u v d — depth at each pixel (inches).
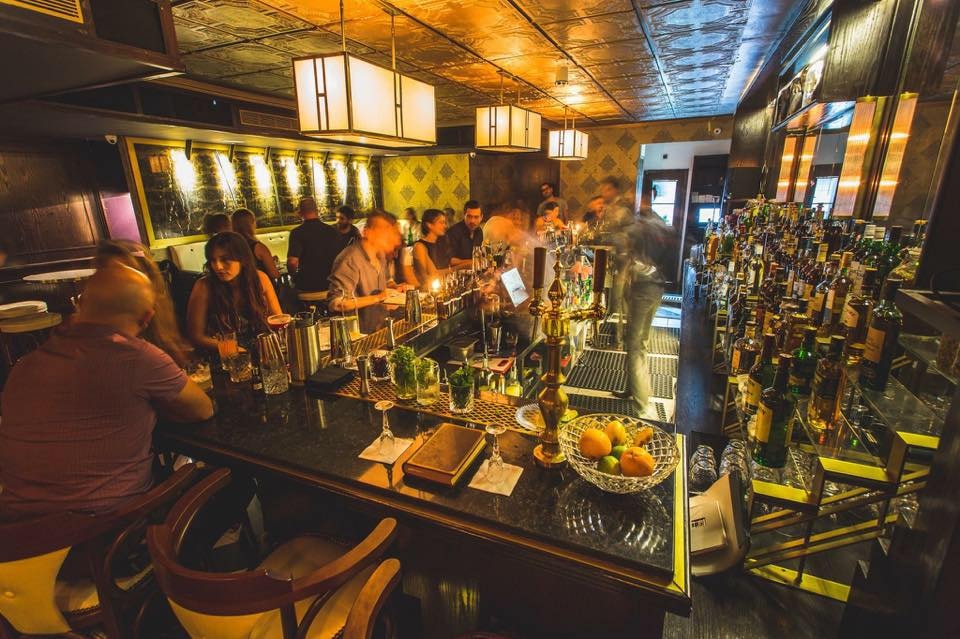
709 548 57.4
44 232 165.3
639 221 142.0
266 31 103.7
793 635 51.0
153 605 59.7
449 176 293.7
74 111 120.2
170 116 148.9
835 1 82.1
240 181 211.6
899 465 48.0
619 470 43.5
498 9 93.3
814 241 106.0
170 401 54.9
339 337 77.6
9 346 120.1
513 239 176.4
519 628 50.7
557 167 316.2
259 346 67.6
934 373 60.9
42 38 46.6
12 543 38.8
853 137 89.4
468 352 94.0
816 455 54.7
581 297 155.9
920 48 77.8
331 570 34.3
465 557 51.4
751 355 85.8
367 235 113.9
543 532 39.6
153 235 175.3
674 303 272.7
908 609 41.1
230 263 89.5
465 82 161.2
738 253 139.3
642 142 280.2
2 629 46.8
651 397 146.3
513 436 55.5
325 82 68.1
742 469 67.8
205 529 66.9
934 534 38.2
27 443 47.2
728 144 300.0
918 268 40.1
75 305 132.3
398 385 64.4
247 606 32.0
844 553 62.9
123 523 46.2
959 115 36.1
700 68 145.7
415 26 101.7
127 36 54.6
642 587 35.6
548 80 159.3
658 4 92.4
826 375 59.2
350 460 50.8
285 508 70.2
